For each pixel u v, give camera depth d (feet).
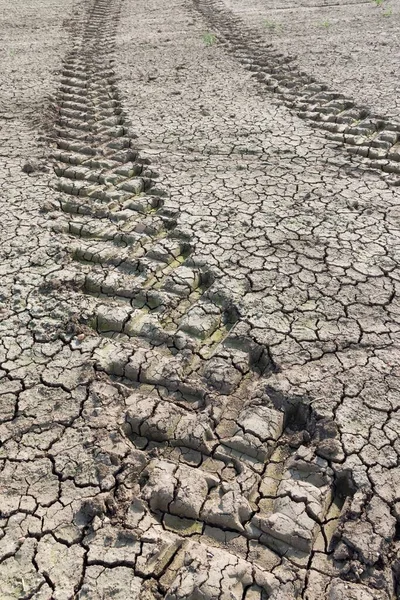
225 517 8.22
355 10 40.75
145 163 19.52
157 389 10.61
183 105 24.56
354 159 18.86
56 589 7.40
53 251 14.57
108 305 12.67
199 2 49.06
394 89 24.21
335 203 16.25
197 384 10.53
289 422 10.03
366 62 28.27
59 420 9.87
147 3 50.88
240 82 27.12
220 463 9.20
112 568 7.64
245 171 18.49
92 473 8.89
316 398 9.95
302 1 45.78
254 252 14.14
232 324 12.22
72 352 11.38
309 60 29.48
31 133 22.49
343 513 8.23
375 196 16.55
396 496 8.32
